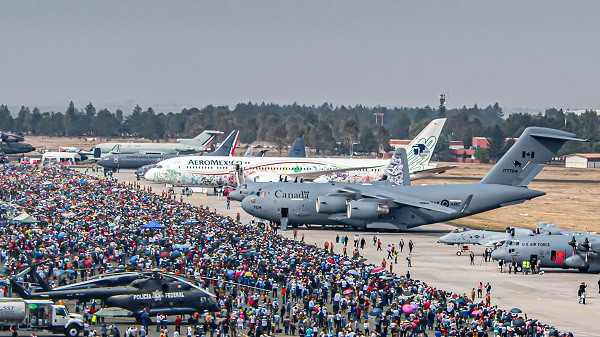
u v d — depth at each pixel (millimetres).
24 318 164125
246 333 181250
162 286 187500
